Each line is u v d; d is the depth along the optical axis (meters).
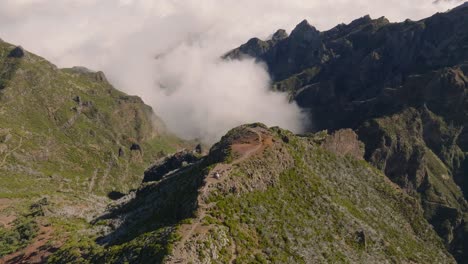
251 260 97.56
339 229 136.62
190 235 95.00
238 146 142.62
